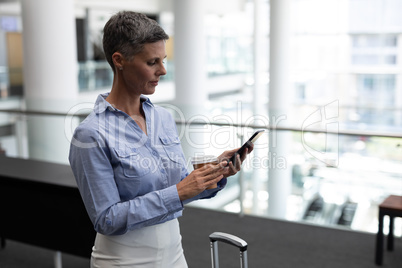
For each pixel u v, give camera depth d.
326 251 3.63
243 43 15.50
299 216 4.24
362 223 4.04
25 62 6.70
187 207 4.64
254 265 3.41
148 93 1.47
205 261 3.50
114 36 1.41
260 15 13.52
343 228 4.06
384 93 13.30
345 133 3.80
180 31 8.17
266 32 13.83
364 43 13.26
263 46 13.87
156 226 1.54
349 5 13.15
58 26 6.61
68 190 2.77
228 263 3.46
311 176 4.11
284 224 4.18
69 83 6.84
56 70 6.68
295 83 13.66
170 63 14.01
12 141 5.33
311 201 4.17
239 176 4.36
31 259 3.57
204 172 1.42
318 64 13.52
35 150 5.30
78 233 2.82
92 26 14.28
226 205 4.49
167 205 1.41
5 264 3.48
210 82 15.45
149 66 1.42
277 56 7.43
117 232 1.44
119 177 1.46
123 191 1.47
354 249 3.66
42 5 6.49
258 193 4.32
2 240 3.73
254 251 3.65
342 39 13.31
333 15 13.25
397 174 3.73
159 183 1.54
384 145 3.76
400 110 12.97
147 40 1.39
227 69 15.65
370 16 13.05
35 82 6.67
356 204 4.00
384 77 13.24
